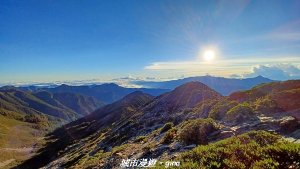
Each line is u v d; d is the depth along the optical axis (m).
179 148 21.55
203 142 21.06
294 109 25.73
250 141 14.79
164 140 25.31
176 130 26.70
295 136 17.64
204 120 23.53
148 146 26.22
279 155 11.78
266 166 10.93
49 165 73.75
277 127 20.27
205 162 12.29
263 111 26.92
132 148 29.50
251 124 22.28
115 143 56.59
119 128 82.25
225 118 27.53
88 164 30.20
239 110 26.44
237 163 11.72
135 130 61.34
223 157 12.61
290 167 10.84
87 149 68.88
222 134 21.17
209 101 55.47
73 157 66.06
